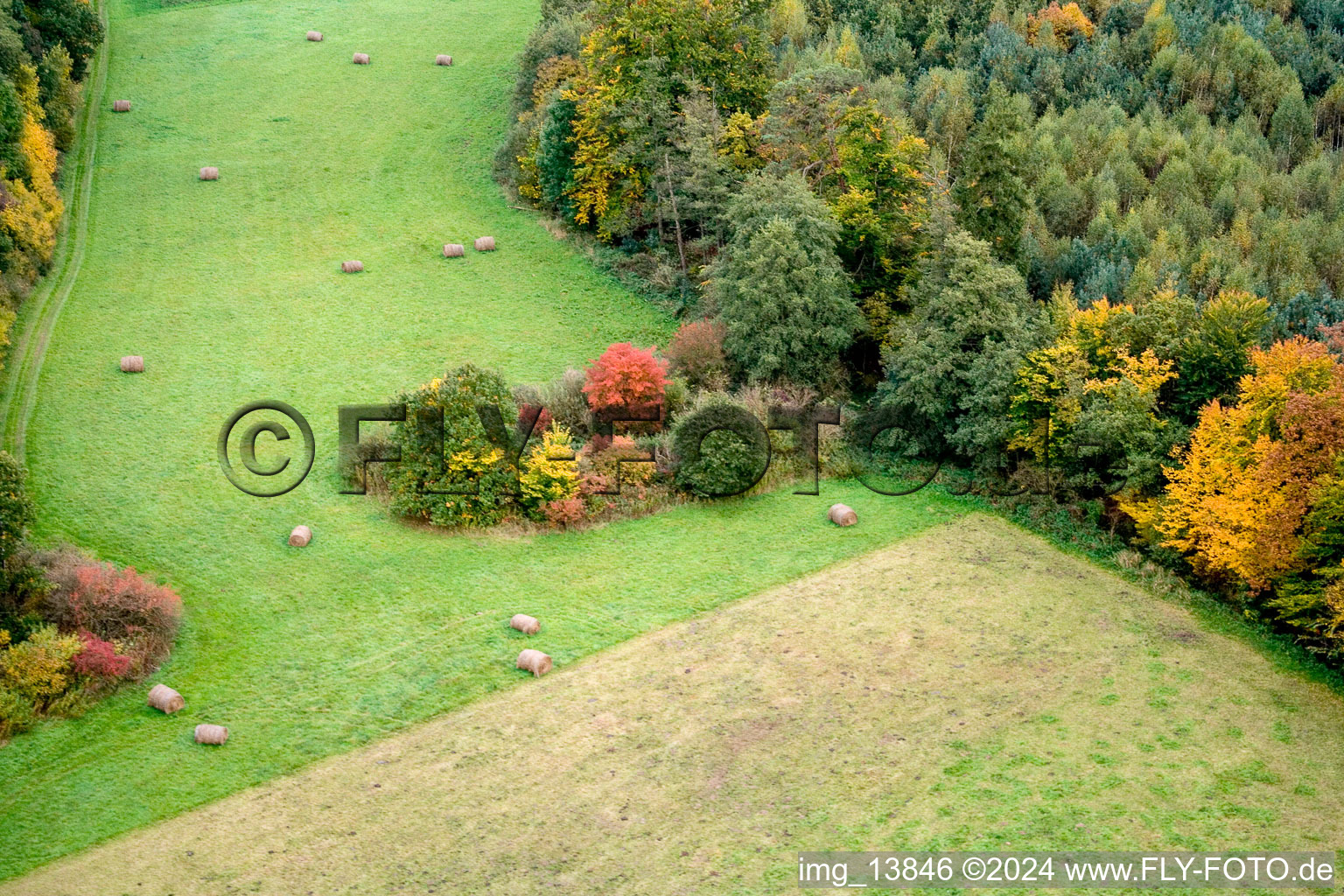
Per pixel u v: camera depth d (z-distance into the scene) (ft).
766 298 191.11
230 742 133.59
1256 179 218.59
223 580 157.79
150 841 121.49
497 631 149.59
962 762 129.39
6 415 186.39
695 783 127.13
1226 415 155.84
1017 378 175.32
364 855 119.44
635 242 238.68
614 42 236.84
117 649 142.41
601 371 184.75
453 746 132.77
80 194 249.34
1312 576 147.13
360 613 152.56
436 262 236.84
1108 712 136.46
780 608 153.89
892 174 211.00
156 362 202.90
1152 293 190.70
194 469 178.19
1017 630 149.89
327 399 196.03
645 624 151.02
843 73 217.36
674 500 175.94
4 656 137.69
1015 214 200.13
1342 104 241.96
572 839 120.78
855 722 135.23
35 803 126.11
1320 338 178.70
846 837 120.26
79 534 163.94
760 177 209.26
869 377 204.74
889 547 166.81
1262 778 127.03
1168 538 158.51
